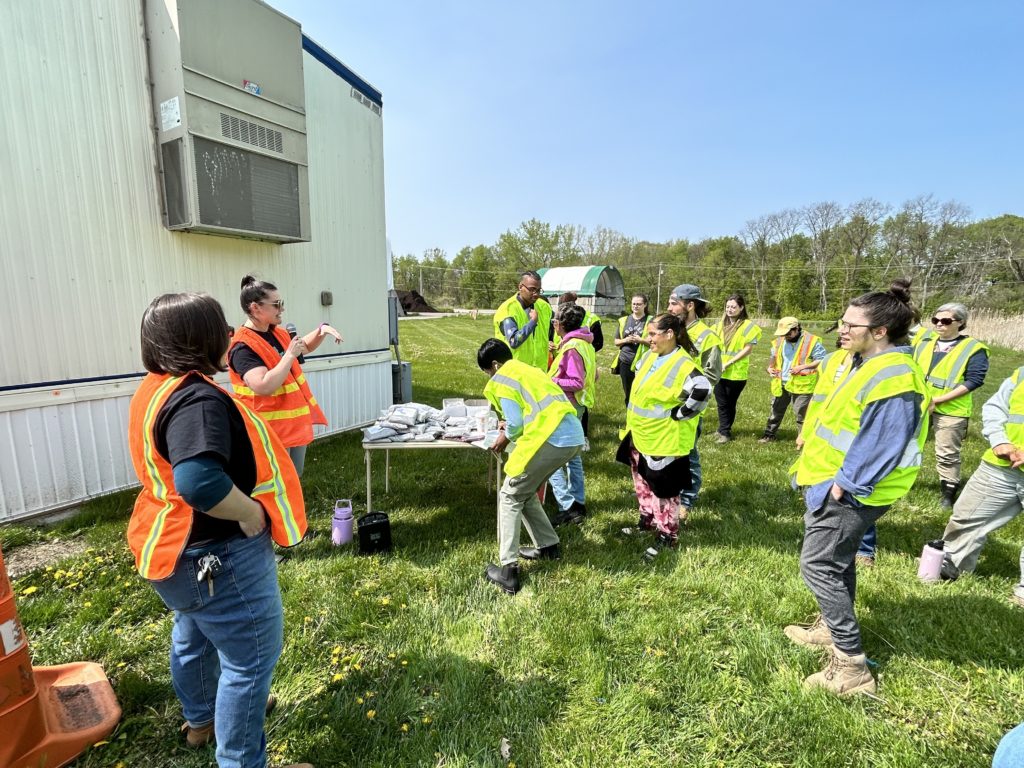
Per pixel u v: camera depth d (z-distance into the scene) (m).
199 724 1.96
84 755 1.95
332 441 6.03
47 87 3.60
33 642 2.54
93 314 3.97
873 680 2.34
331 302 6.00
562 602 2.95
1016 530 3.87
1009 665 2.48
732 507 4.41
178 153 4.10
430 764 1.96
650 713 2.20
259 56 4.48
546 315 5.09
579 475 4.09
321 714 2.16
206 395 1.43
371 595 2.99
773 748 2.05
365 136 6.38
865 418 2.13
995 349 17.42
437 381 10.68
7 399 3.55
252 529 1.54
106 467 4.15
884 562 3.48
